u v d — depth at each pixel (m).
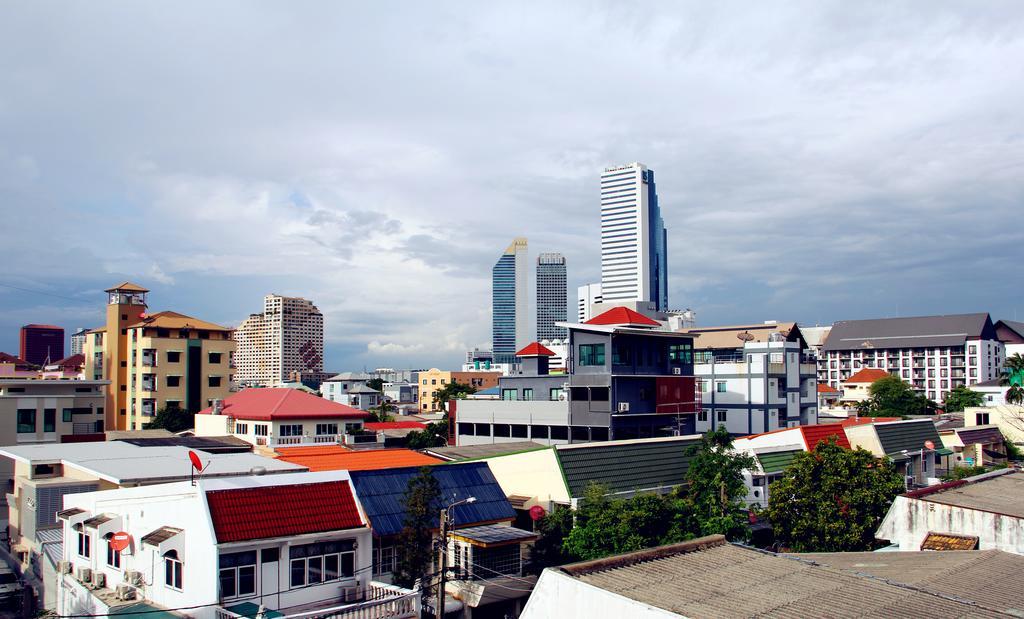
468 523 33.44
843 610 17.05
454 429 77.69
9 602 34.97
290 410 66.88
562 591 18.31
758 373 84.56
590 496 36.97
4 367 124.38
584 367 62.38
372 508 30.67
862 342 182.75
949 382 170.50
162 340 104.38
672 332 65.12
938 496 31.70
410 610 25.42
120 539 27.73
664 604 17.12
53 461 39.53
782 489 37.41
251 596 24.80
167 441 60.06
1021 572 21.84
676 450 47.53
